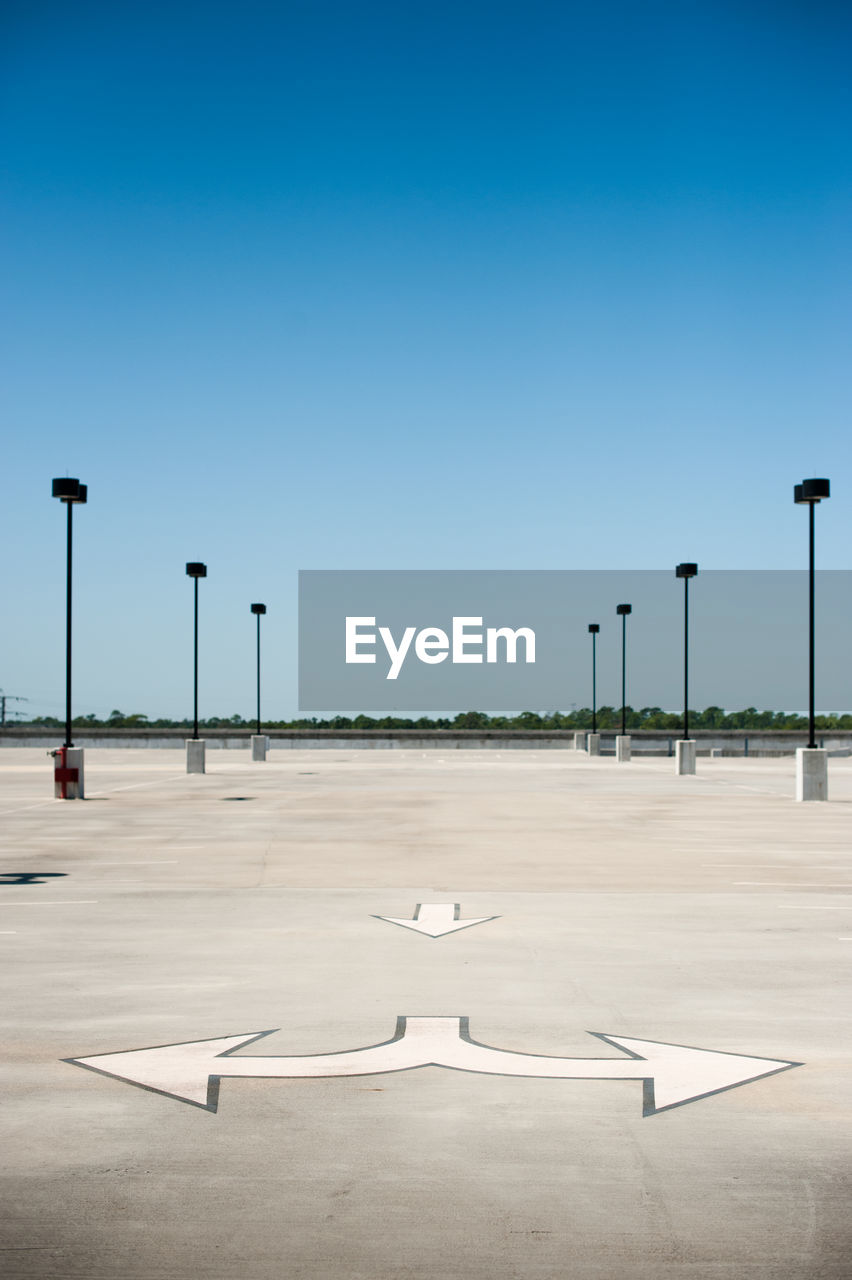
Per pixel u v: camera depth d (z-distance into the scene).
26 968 9.13
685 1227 4.57
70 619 27.59
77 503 27.86
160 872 14.99
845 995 8.27
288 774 38.94
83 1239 4.48
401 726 83.62
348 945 10.10
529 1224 4.60
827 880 14.41
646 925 11.16
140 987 8.46
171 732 67.62
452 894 13.19
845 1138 5.50
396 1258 4.33
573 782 34.72
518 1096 6.06
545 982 8.64
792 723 84.50
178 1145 5.38
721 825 21.61
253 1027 7.35
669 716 85.19
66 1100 5.99
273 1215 4.67
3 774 39.31
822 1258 4.34
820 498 27.95
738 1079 6.35
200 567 39.56
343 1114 5.79
